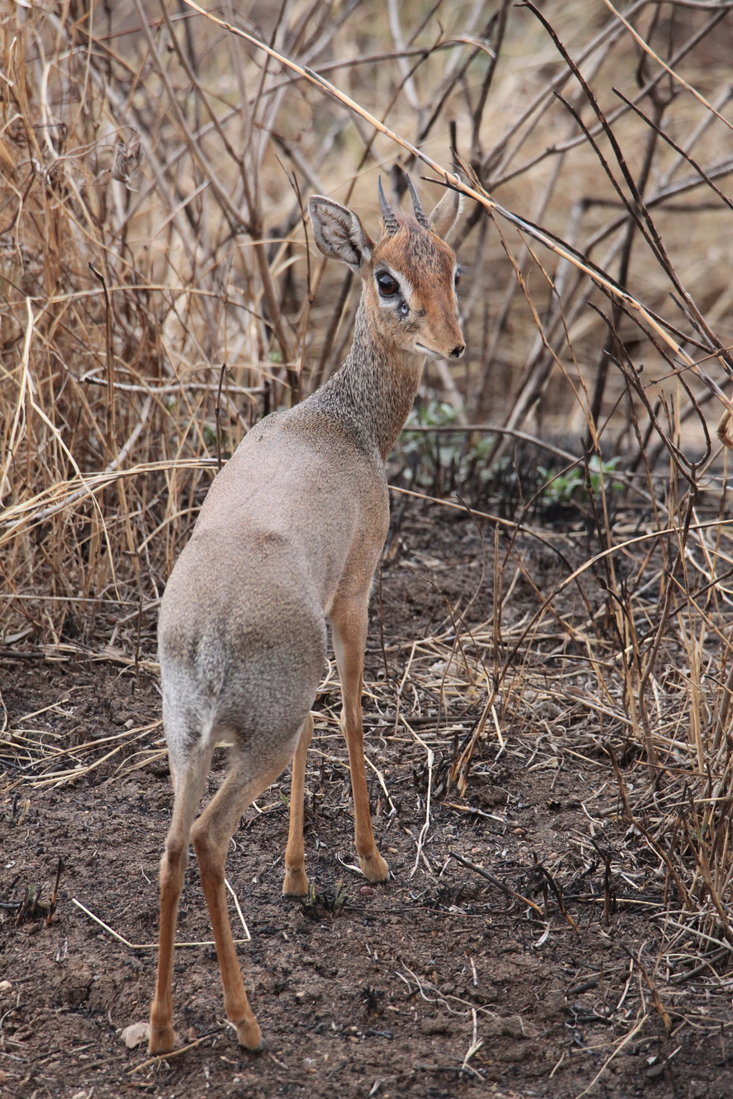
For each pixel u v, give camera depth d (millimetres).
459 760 8172
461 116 20906
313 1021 6059
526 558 11797
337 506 6590
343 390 7641
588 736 8773
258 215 11375
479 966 6465
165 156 14492
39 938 6539
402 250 7375
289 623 5684
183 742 5582
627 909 6957
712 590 8547
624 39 22656
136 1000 6141
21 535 9648
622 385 18406
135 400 11125
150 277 11891
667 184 14805
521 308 19719
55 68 11352
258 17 21719
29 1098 5500
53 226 10375
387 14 22938
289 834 7008
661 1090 5629
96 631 9820
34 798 7805
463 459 13711
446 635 10258
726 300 20094
